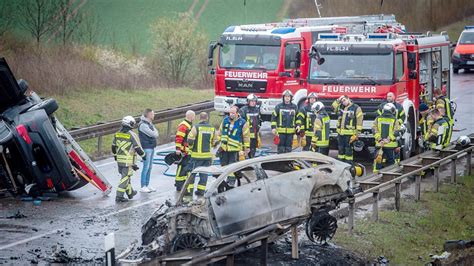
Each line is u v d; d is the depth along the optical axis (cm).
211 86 5003
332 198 1853
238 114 2462
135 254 1689
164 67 4934
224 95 3494
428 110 3109
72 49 4634
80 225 2069
